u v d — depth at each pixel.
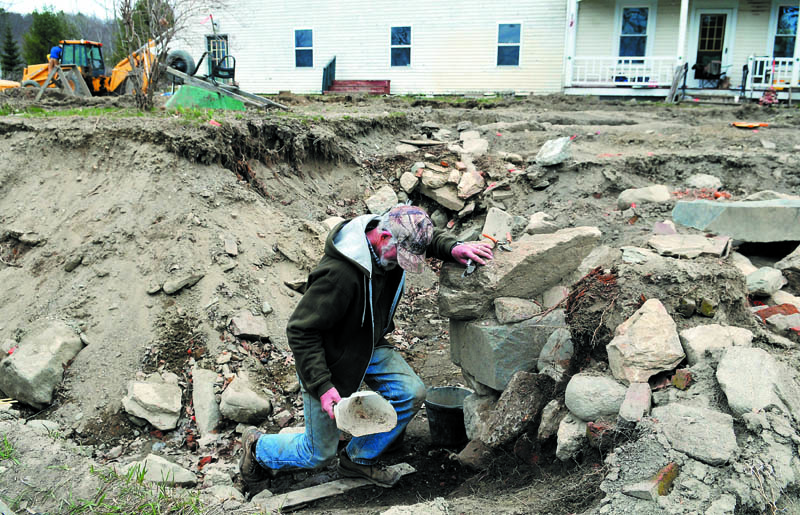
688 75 18.12
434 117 12.55
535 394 3.36
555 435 3.12
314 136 8.47
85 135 6.81
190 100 10.07
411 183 8.88
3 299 5.57
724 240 5.49
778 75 17.39
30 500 2.83
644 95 17.83
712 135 9.66
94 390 4.67
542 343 3.60
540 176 8.48
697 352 2.93
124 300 5.36
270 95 19.09
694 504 2.19
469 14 19.11
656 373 2.91
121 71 15.74
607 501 2.33
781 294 4.50
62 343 4.89
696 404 2.67
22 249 6.15
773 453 2.33
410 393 3.25
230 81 17.41
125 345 5.00
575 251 3.79
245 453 3.48
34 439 3.37
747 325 3.42
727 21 17.62
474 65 19.47
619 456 2.50
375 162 9.40
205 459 4.05
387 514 2.68
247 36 20.94
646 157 8.47
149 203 6.11
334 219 7.18
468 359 3.85
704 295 3.29
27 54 39.06
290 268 6.08
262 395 4.71
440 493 3.45
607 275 3.54
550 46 18.77
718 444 2.36
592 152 9.11
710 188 7.83
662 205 7.21
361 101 16.95
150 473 3.46
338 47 20.30
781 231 5.77
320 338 2.91
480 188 8.57
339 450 3.88
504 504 2.73
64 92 13.18
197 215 6.04
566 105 16.09
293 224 6.57
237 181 6.85
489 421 3.40
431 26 19.47
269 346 5.25
